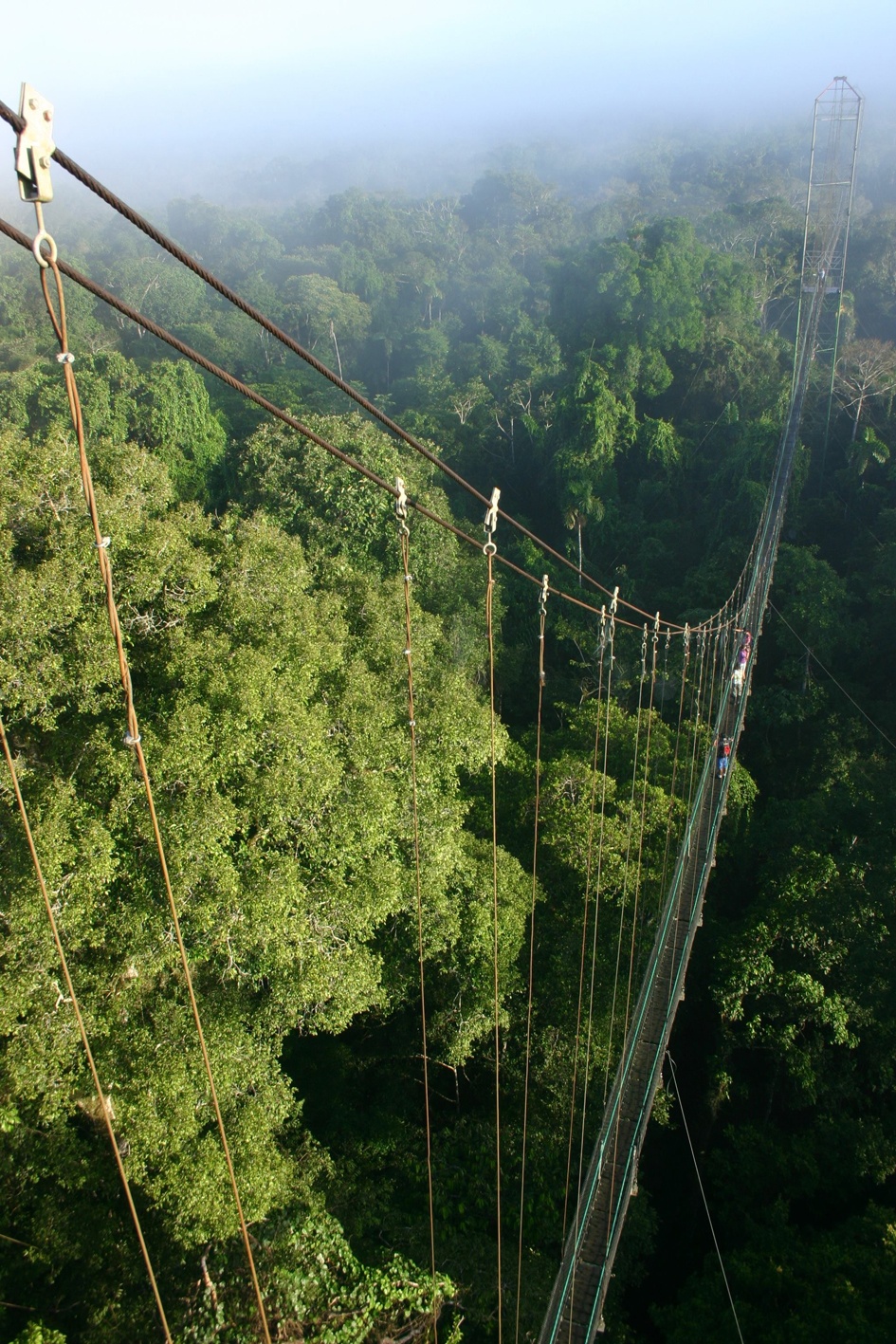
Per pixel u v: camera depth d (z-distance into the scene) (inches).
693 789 737.0
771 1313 534.3
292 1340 390.9
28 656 425.4
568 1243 382.9
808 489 1540.4
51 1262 423.8
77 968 413.1
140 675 486.3
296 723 469.4
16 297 2162.9
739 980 702.5
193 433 1235.9
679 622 1229.7
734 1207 652.7
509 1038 622.2
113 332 2142.0
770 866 813.9
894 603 1181.1
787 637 1180.5
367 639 647.8
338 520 945.5
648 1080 474.3
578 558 1413.6
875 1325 491.5
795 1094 702.5
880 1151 642.8
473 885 577.3
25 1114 429.1
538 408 1616.6
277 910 442.6
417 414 1569.9
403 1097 623.5
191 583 502.0
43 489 479.5
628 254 1670.8
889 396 1515.7
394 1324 415.8
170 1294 420.5
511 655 1057.5
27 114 107.3
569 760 712.4
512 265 2778.1
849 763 990.4
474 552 1129.4
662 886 604.4
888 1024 681.0
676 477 1515.7
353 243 2977.4
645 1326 626.8
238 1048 445.4
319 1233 431.8
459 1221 529.0
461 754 601.6
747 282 1834.4
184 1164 396.8
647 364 1611.7
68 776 435.8
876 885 749.9
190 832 415.5
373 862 501.7
